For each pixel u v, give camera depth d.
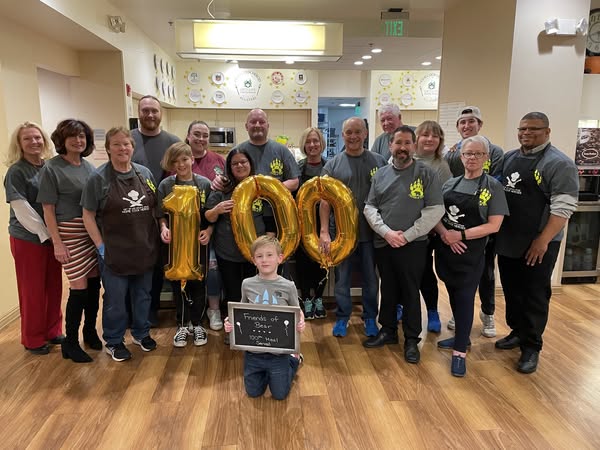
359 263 3.10
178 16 4.87
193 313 2.87
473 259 2.43
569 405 2.18
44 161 2.66
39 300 2.68
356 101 9.45
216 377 2.45
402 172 2.58
